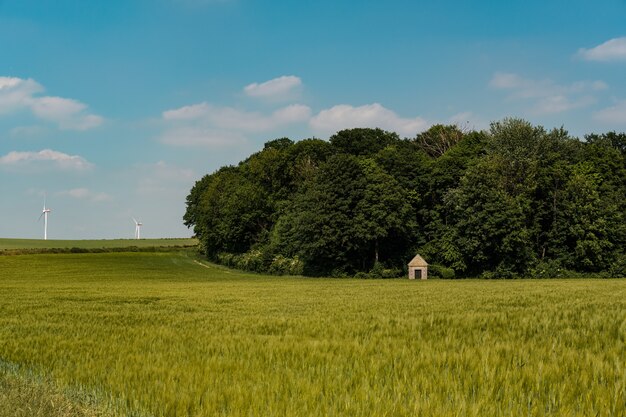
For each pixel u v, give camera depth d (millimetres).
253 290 51844
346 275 93188
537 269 85938
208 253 137625
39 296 42812
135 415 7551
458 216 91625
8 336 16719
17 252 132875
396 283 69312
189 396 8055
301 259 98250
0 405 7547
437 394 7910
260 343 13617
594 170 96812
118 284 70812
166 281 83438
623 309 20938
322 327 17422
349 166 92375
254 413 7148
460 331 15047
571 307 22938
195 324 19953
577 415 6801
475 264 89750
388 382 8688
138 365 10766
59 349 13641
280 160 118375
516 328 15336
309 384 8555
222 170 159000
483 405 7312
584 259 85812
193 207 159875
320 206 91750
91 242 190375
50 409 7617
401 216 92062
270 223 121375
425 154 114812
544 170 89062
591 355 10328
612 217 86875
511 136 95562
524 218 85875
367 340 13492
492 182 87312
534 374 8922
